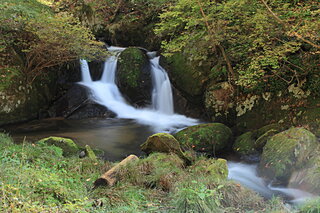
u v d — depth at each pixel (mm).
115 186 4098
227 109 8023
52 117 10055
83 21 14172
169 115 9945
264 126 6680
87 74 11508
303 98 6512
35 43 9008
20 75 9062
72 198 3531
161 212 3389
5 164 3836
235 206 3861
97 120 9523
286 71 6941
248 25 6383
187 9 6547
